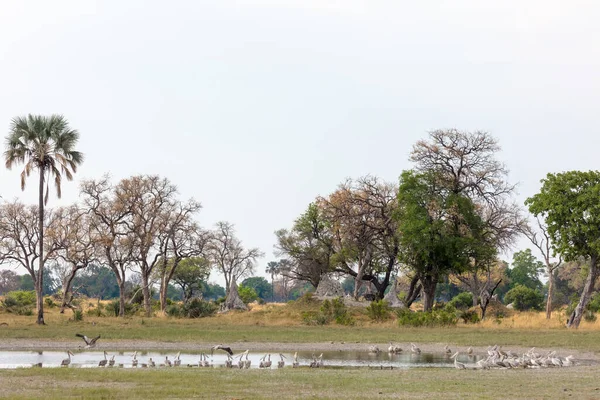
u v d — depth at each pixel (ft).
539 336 188.55
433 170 280.51
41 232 215.31
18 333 177.06
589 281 226.17
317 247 368.27
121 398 72.79
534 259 588.09
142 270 303.68
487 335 191.11
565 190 223.51
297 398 73.61
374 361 133.39
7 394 74.33
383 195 304.91
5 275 654.94
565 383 89.04
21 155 211.61
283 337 179.73
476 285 334.03
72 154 217.97
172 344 161.89
